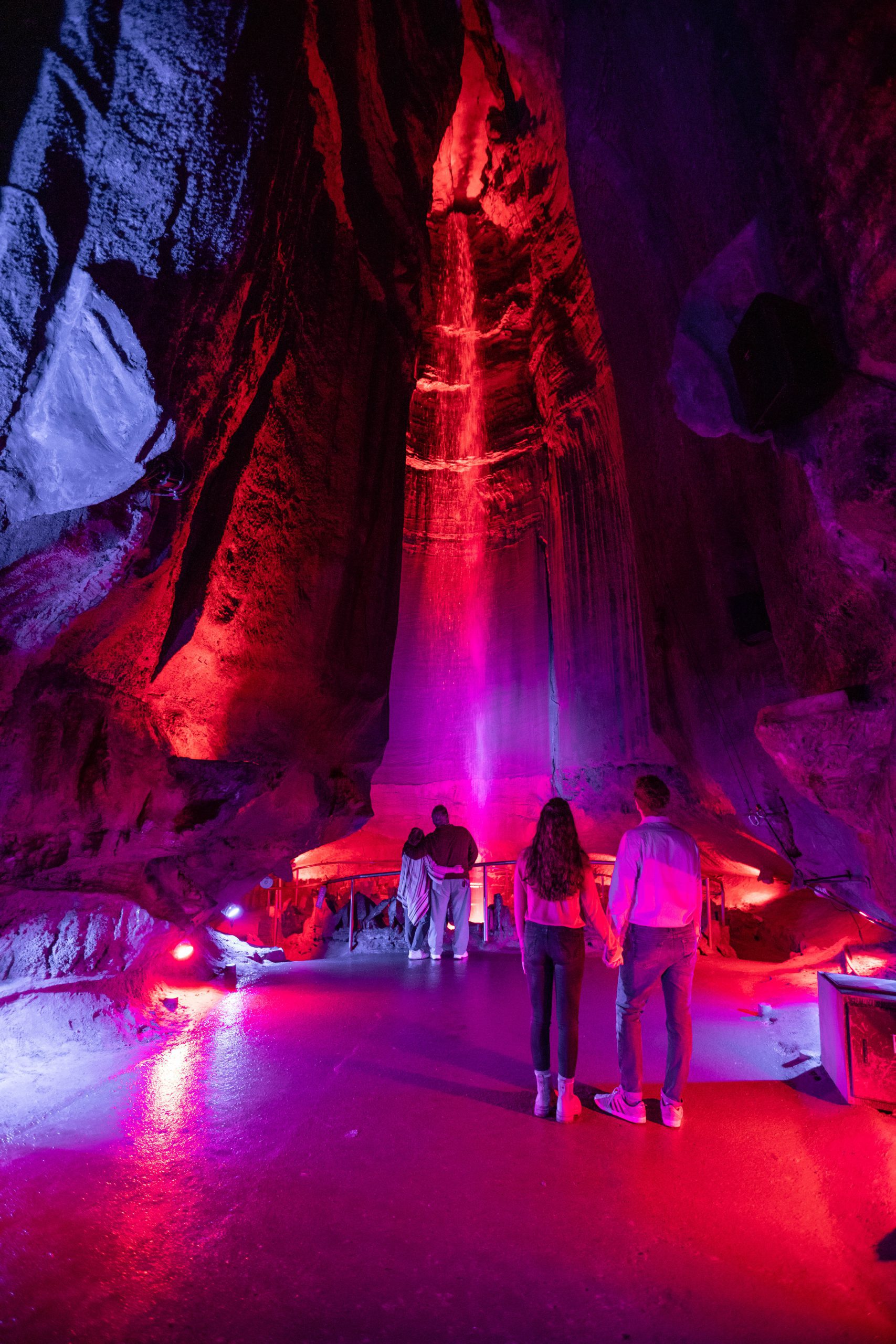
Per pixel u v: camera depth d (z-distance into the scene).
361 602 7.82
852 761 4.01
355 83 6.90
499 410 17.16
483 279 17.12
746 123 3.72
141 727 5.06
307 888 14.08
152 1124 3.50
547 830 3.76
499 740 16.58
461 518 17.56
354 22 6.76
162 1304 2.14
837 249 2.99
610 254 7.61
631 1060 3.59
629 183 6.52
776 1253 2.43
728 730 6.55
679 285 5.81
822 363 3.26
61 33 3.30
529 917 3.77
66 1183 2.88
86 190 3.21
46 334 3.09
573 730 14.38
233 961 7.98
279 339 5.80
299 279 6.03
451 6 9.62
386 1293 2.21
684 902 3.52
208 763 5.64
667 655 7.65
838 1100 3.72
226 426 4.52
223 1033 5.14
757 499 5.24
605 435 13.52
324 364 6.76
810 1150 3.20
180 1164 3.08
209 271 3.58
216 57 3.57
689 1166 3.08
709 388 4.17
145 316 3.28
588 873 3.71
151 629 4.68
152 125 3.39
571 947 3.67
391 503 8.42
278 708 6.86
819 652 4.58
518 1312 2.12
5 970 4.46
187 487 3.72
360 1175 3.00
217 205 3.56
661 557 7.47
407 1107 3.76
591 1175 3.01
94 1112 3.63
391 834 17.59
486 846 17.28
